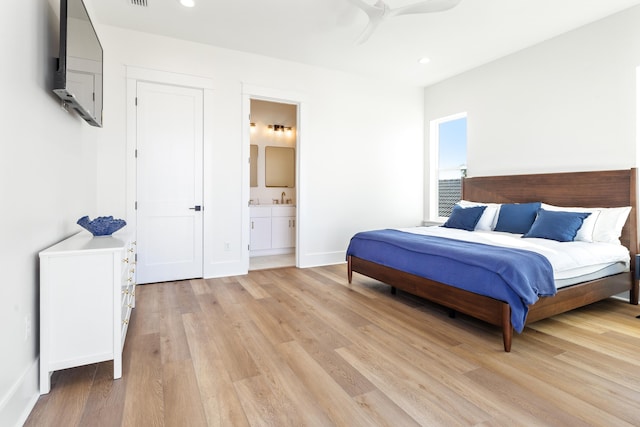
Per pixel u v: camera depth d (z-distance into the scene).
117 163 3.49
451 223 4.08
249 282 3.81
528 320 2.22
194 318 2.68
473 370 1.92
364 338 2.34
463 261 2.45
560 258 2.46
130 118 3.54
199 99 3.87
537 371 1.91
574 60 3.54
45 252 1.66
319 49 4.00
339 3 3.03
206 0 2.99
